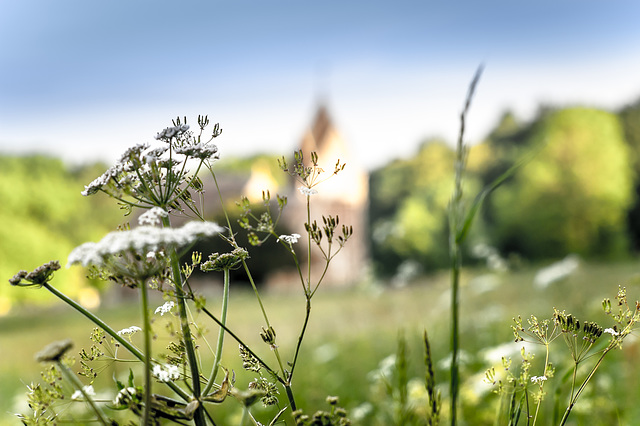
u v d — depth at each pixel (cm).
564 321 150
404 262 5469
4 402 593
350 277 5000
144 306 127
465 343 647
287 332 1214
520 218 5166
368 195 7125
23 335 2155
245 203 158
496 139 5844
